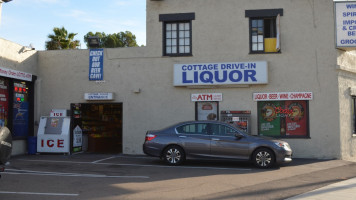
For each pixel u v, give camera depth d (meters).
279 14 14.55
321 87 14.34
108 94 15.41
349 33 14.30
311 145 14.24
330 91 14.30
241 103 14.70
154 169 11.16
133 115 15.40
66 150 15.06
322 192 8.05
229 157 11.51
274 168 11.58
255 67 14.45
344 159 14.21
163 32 15.40
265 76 14.35
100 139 17.47
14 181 9.01
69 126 15.27
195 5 15.22
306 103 14.51
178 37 15.43
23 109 15.47
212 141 11.62
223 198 7.41
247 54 14.80
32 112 15.87
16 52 14.66
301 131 14.52
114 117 18.89
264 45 14.86
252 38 14.98
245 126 14.32
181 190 8.12
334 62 14.35
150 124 15.26
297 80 14.48
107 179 9.40
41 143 15.16
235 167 11.70
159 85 15.29
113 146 18.62
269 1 14.79
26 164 12.16
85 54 15.88
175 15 15.30
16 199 7.11
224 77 14.62
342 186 8.77
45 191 7.87
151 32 15.46
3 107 14.20
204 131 11.84
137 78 15.46
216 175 10.14
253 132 14.56
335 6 14.43
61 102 15.91
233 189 8.30
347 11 14.40
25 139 15.47
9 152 7.35
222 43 14.96
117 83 15.60
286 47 14.61
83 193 7.71
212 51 14.99
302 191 8.18
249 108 14.66
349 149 14.62
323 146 14.18
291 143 14.38
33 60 15.85
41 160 13.28
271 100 14.59
